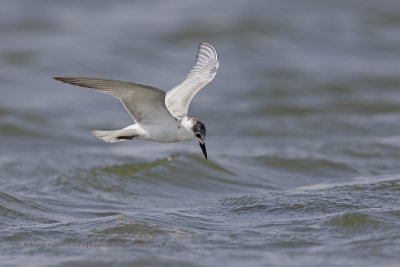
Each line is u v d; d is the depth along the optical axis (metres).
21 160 17.45
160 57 30.45
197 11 37.00
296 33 34.28
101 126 21.86
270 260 9.83
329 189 13.50
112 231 11.16
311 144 18.61
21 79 26.78
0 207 12.59
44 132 20.66
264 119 22.25
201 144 10.60
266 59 30.56
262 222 11.66
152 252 10.22
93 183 14.79
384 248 10.12
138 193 14.45
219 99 25.08
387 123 21.12
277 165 16.38
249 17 35.91
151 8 37.78
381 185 13.48
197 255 10.09
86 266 9.70
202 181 15.25
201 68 11.70
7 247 10.48
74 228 11.43
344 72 28.73
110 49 30.86
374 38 34.22
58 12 36.66
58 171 16.33
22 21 34.53
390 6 39.03
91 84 9.09
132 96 9.64
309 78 27.81
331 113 22.97
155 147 18.64
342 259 9.77
